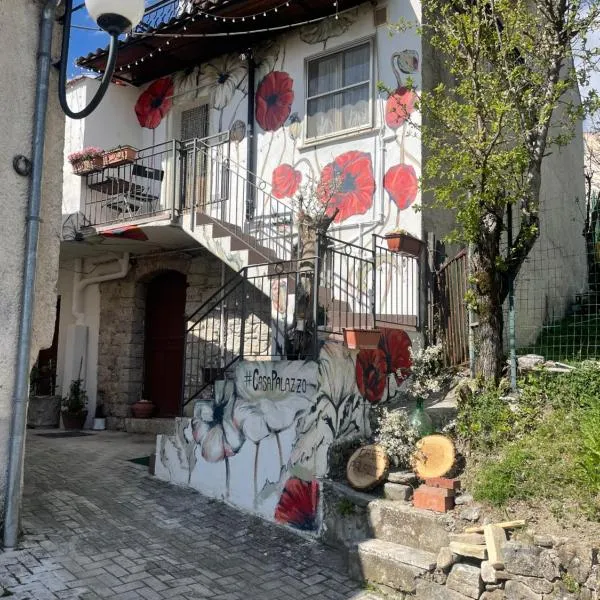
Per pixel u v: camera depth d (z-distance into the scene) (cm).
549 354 793
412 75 841
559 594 390
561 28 643
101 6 450
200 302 1013
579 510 427
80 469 763
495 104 600
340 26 918
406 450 546
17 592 426
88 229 952
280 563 510
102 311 1173
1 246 513
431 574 442
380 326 705
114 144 1142
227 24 956
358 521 520
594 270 1056
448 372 729
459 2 697
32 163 535
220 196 981
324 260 715
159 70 1138
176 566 493
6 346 511
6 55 527
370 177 868
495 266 645
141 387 1131
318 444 561
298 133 952
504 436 554
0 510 499
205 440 677
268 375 614
